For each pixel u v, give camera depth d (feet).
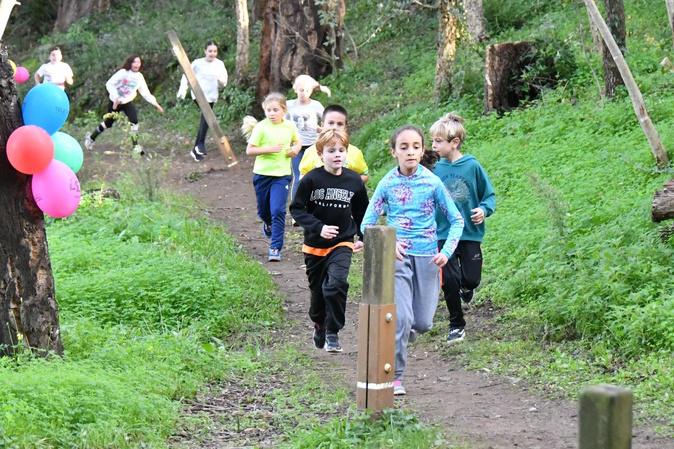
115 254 37.14
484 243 37.78
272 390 24.73
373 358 19.65
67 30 109.29
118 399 20.93
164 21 102.32
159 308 31.01
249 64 86.38
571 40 59.98
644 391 21.99
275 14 77.41
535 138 48.73
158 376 23.84
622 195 37.14
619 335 25.48
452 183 28.68
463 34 60.70
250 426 21.54
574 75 55.98
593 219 34.42
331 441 19.02
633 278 28.17
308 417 21.95
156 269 33.81
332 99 72.43
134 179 53.52
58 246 38.04
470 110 57.67
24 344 23.94
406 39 80.33
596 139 45.88
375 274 19.57
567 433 19.95
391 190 23.45
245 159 68.28
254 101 79.30
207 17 101.76
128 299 31.55
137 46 97.14
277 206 41.14
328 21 74.95
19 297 23.94
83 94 96.02
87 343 26.17
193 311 31.45
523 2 74.43
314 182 25.71
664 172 37.93
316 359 27.99
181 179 62.44
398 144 23.27
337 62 76.79
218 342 29.22
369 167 56.24
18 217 23.85
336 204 25.67
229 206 54.34
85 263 35.86
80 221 42.88
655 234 30.83
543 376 24.49
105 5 110.42
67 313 29.94
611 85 50.55
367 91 72.49
